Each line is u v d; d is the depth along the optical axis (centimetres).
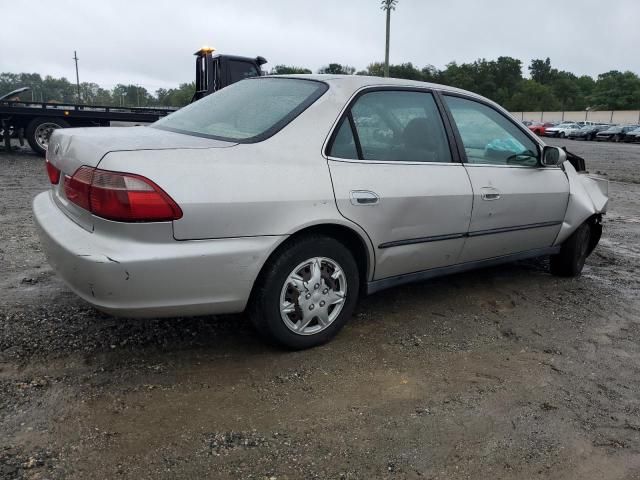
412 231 349
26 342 314
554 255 497
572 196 465
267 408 266
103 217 255
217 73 1115
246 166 282
